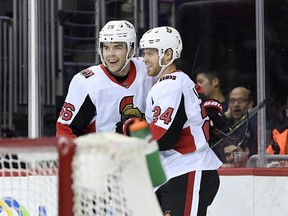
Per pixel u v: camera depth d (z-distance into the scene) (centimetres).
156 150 582
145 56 932
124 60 941
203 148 923
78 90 953
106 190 606
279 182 1095
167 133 884
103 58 948
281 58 1184
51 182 679
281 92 1175
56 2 1213
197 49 1245
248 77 1206
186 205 908
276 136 1165
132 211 588
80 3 1214
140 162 576
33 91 1213
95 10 1216
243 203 1122
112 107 958
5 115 1236
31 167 705
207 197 924
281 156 1141
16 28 1222
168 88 894
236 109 1205
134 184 584
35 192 702
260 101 1188
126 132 909
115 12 1218
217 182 937
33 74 1211
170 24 1230
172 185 912
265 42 1192
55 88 1215
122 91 959
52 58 1217
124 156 559
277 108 1175
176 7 1230
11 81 1226
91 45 1213
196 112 909
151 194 585
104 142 554
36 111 1212
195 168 910
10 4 1224
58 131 956
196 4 1238
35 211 728
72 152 551
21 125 1228
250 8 1211
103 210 606
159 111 889
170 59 926
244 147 1167
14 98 1230
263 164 1154
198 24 1245
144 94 970
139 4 1217
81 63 1217
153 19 1216
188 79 918
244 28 1214
